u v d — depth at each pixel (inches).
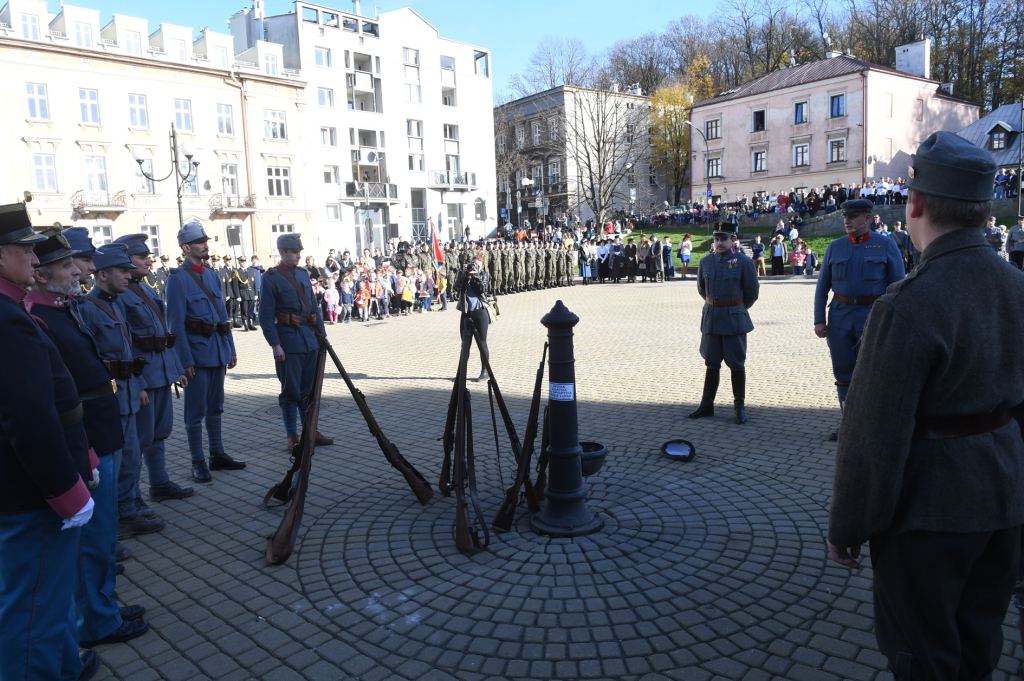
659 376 362.0
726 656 114.9
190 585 147.9
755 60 2516.0
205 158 1408.7
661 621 126.0
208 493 207.0
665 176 2320.4
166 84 1347.2
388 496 197.6
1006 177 1206.9
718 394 311.1
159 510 193.9
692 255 1393.9
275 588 145.0
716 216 1669.5
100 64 1258.6
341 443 254.4
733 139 1963.6
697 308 696.4
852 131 1701.5
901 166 1765.5
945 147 72.6
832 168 1750.7
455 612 132.3
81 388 127.4
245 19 1700.3
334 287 753.6
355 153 1727.4
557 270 1088.2
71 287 141.3
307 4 1624.0
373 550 161.5
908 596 73.4
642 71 2600.9
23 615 99.8
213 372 224.4
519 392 337.4
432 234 908.6
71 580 105.0
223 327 224.2
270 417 308.8
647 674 110.8
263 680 113.3
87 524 125.0
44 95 1201.4
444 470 194.4
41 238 100.0
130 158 1306.6
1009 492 71.7
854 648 115.6
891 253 219.0
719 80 2549.2
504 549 159.3
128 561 160.7
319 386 174.2
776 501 180.7
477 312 366.0
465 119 1980.8
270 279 242.8
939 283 70.6
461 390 170.2
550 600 135.0
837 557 78.9
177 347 207.8
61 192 1222.9
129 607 134.7
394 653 119.9
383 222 1812.3
